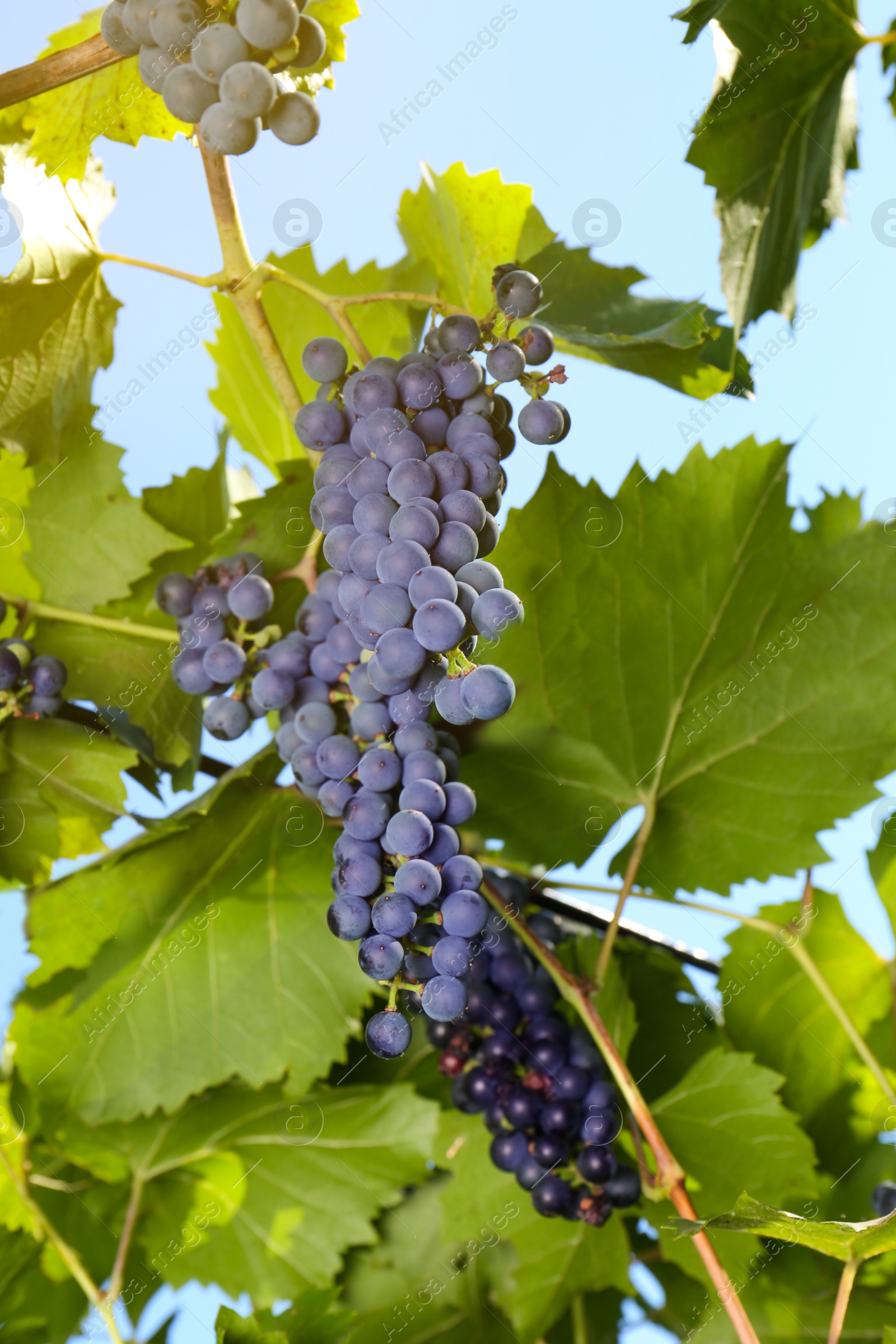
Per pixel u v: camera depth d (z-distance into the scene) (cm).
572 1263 83
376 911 71
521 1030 81
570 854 86
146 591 87
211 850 84
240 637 81
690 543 85
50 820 85
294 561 84
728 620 86
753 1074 85
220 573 82
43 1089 84
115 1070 84
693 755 87
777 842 87
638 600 85
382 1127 87
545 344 76
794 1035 89
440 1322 85
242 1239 86
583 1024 84
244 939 84
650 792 87
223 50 74
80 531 87
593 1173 79
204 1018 84
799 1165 84
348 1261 86
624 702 86
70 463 86
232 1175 87
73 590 87
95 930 84
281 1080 88
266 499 84
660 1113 85
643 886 87
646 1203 84
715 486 85
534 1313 83
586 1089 80
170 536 87
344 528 74
